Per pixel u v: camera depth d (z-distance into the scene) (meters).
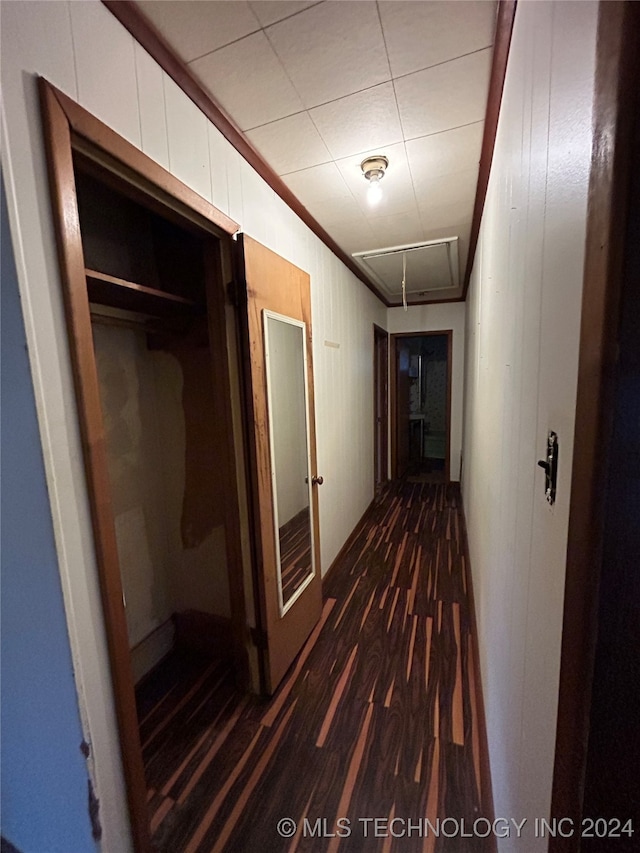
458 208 2.14
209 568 1.90
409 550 3.07
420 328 4.69
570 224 0.53
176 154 1.17
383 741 1.43
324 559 2.62
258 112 1.35
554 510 0.58
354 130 1.46
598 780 0.41
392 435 4.98
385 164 1.67
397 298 4.46
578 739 0.42
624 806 0.41
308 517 2.09
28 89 0.75
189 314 1.71
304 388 2.01
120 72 0.96
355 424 3.39
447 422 4.71
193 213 1.29
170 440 1.86
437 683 1.70
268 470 1.65
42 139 0.77
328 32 1.04
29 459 0.80
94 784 0.91
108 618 0.93
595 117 0.38
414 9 0.99
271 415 1.67
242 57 1.11
